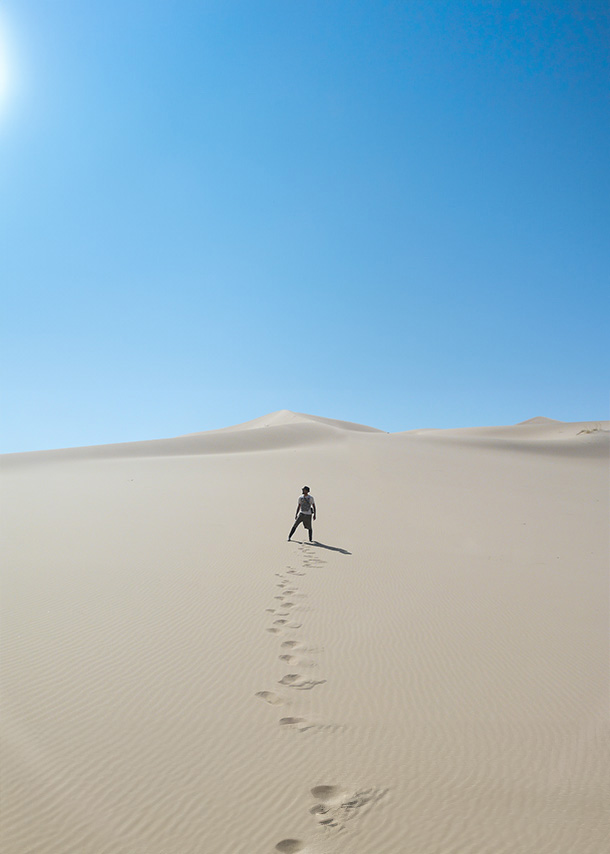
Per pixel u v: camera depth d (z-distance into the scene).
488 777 4.59
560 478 35.84
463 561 13.64
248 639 7.73
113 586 9.97
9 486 25.98
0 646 7.03
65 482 27.89
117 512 18.78
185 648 7.27
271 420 105.56
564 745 5.16
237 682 6.32
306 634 8.07
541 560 14.22
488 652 7.61
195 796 4.21
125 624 8.05
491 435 88.88
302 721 5.46
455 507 23.53
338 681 6.48
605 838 3.87
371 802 4.21
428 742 5.14
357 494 26.30
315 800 4.22
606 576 12.71
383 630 8.38
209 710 5.61
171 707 5.63
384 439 57.31
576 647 7.91
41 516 17.58
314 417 105.81
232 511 19.91
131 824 3.88
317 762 4.73
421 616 9.15
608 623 9.12
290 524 17.84
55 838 3.71
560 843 3.81
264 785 4.38
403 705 5.91
